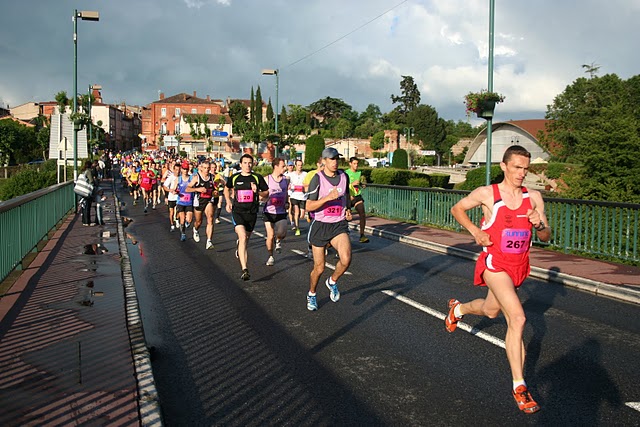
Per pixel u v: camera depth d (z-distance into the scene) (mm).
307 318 6852
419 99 127938
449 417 4145
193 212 13891
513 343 4195
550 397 4496
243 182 9055
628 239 10039
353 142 89500
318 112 128125
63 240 13078
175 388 4715
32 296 7488
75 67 21750
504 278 4387
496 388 4684
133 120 149500
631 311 7246
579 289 8617
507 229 4371
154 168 23344
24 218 9781
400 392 4605
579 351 5633
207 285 8750
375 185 20172
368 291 8344
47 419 3885
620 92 50562
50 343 5531
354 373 5027
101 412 4000
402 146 97000
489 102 13961
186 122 98000
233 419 4137
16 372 4758
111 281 8492
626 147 13922
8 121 82562
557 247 11812
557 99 54125
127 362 5016
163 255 11766
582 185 14594
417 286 8695
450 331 5641
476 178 29328
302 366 5211
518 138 74562
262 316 6953
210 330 6363
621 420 4078
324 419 4121
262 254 11859
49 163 40781
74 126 21609
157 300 7785
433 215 16531
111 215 19656
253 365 5242
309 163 42531
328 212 6891
